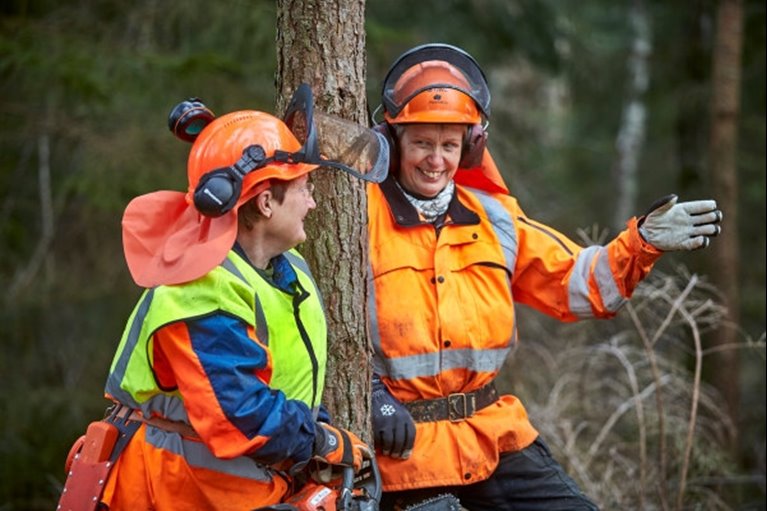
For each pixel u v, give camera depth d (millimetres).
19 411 11781
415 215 5656
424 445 5566
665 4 16172
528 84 23469
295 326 4508
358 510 4691
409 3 15648
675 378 9062
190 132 4695
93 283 12562
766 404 12508
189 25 12156
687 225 5402
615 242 5637
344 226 5230
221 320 4199
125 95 11117
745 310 15516
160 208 4562
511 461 5863
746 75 15570
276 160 4355
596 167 21688
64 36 11273
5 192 12125
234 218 4266
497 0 15906
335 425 5273
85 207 11953
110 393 4570
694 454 8953
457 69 5590
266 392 4230
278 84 5293
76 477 4508
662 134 19562
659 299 9516
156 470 4414
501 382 10359
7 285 12180
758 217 16094
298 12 5168
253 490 4477
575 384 10023
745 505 9695
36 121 11500
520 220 5938
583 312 5754
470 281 5688
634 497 8578
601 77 19375
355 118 5223
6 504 11469
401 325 5543
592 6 20047
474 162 5754
